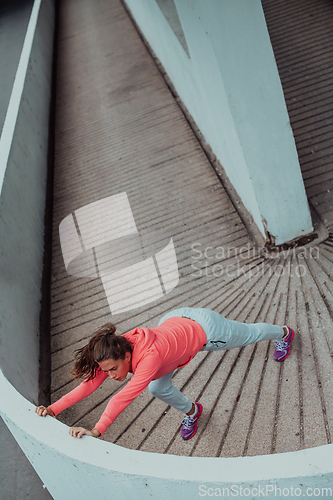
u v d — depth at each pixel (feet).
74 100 26.73
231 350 10.02
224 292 11.85
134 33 31.96
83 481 6.45
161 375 6.88
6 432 11.51
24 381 10.40
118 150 20.42
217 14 8.91
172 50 18.72
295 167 11.35
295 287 11.03
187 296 12.19
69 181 19.76
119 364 6.11
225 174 15.96
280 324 10.11
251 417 8.41
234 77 9.80
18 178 16.25
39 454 6.79
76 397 6.84
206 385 9.48
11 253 13.01
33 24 31.01
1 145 16.80
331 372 8.52
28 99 22.16
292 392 8.50
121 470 5.73
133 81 25.70
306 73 18.76
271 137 10.77
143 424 9.28
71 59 32.48
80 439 6.25
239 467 5.44
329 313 9.85
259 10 9.07
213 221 14.51
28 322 12.34
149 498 6.06
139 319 12.08
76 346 12.11
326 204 13.17
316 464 5.17
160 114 21.63
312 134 15.81
